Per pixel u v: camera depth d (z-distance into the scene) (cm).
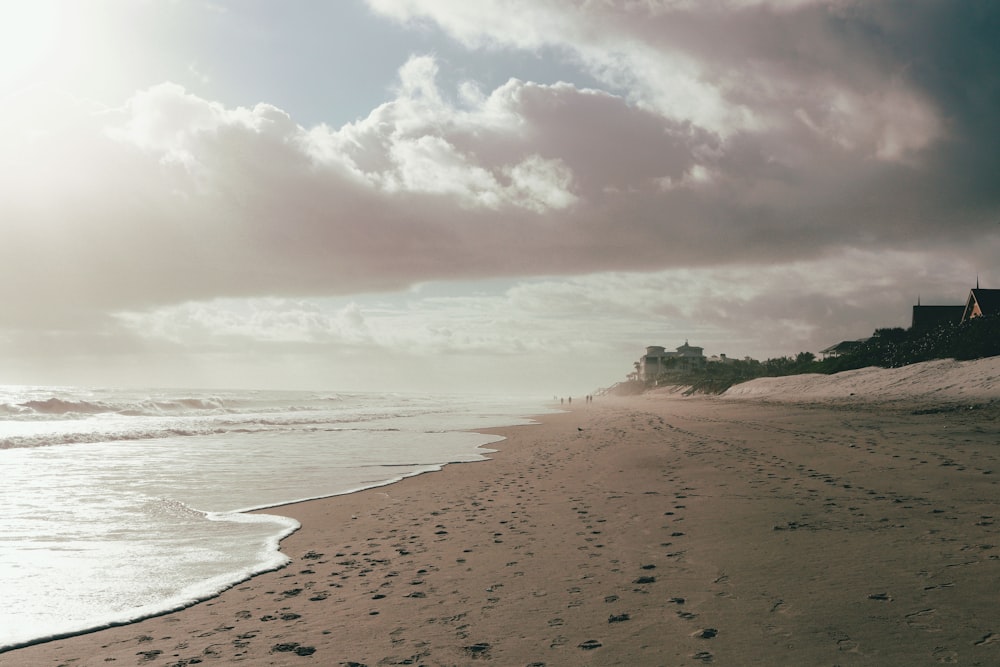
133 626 578
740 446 1848
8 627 577
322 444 2677
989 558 569
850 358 5650
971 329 4369
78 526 1052
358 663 457
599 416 5091
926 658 378
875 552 627
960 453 1335
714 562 654
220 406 7044
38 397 7194
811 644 417
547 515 1026
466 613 557
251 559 831
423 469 1822
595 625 498
